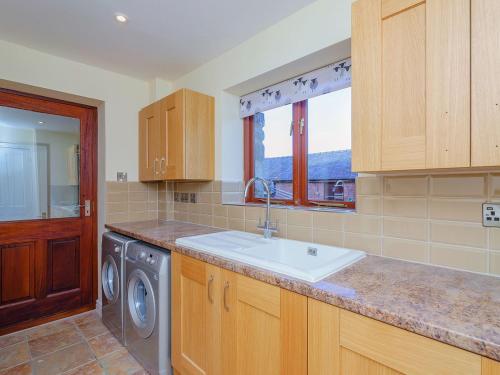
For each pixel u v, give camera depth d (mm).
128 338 1918
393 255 1315
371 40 1034
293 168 1993
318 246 1492
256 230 1929
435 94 888
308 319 946
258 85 2082
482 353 616
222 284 1279
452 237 1155
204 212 2367
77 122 2541
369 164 1042
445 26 866
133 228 2223
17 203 2248
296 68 1775
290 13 1666
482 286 958
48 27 1799
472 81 821
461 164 844
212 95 2279
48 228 2385
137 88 2688
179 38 1946
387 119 1000
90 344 2027
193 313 1458
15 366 1771
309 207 1842
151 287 1660
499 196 1054
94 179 2637
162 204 2785
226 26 1798
